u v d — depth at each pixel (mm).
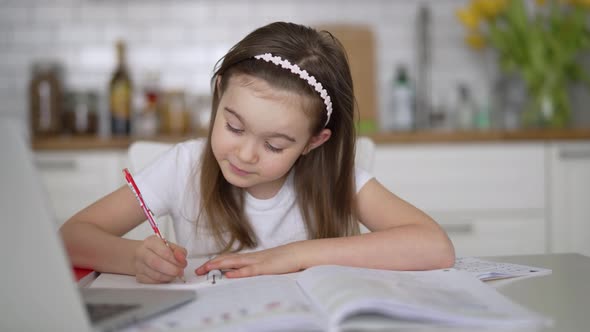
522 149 2393
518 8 2686
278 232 1332
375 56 2895
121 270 948
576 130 2395
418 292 713
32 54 2836
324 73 1093
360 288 682
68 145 2328
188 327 614
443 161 2389
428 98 2900
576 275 892
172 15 2867
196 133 2459
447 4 2918
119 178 2344
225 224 1262
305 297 716
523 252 2402
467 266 974
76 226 1056
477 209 2398
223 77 1085
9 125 552
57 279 587
